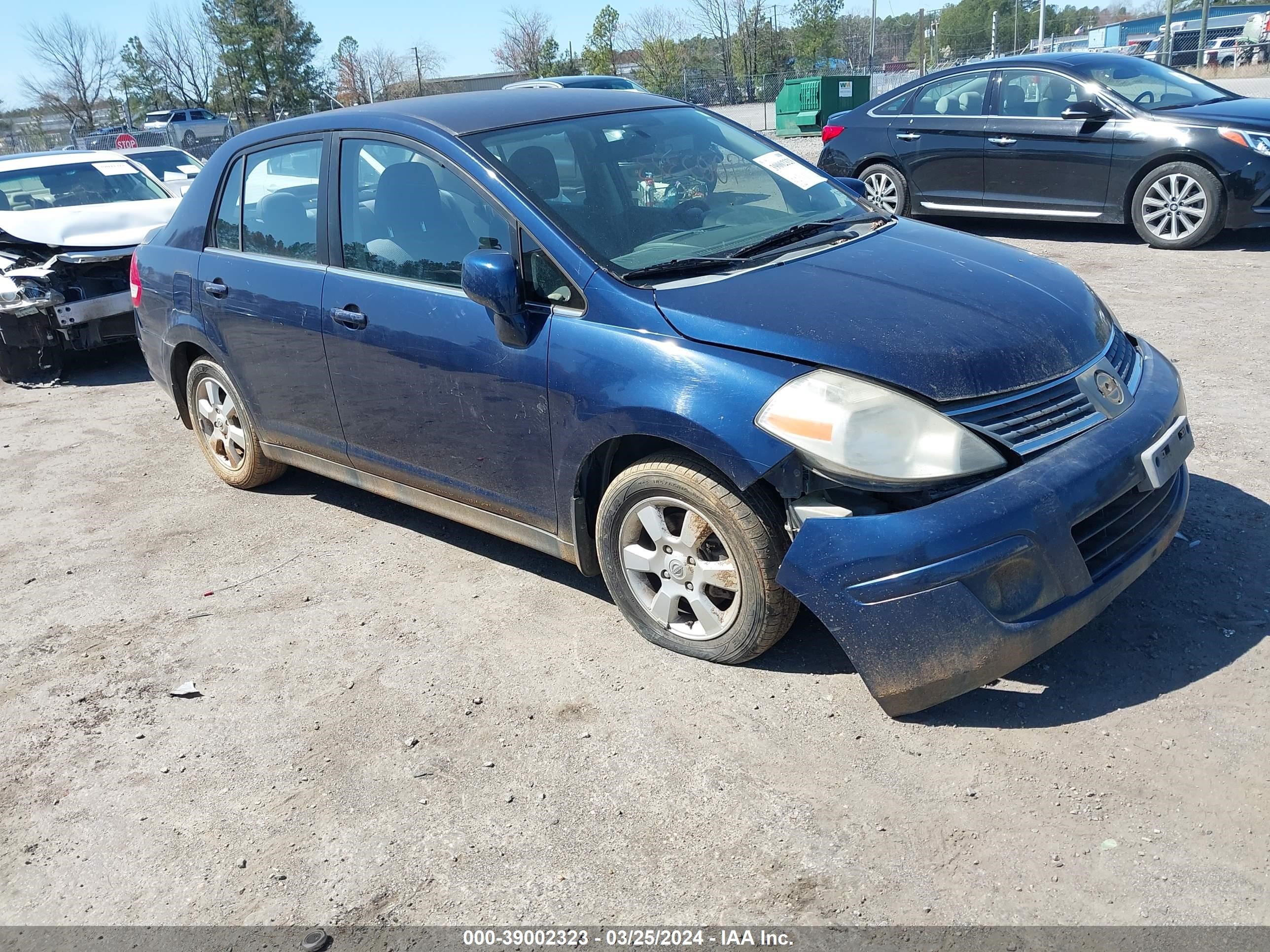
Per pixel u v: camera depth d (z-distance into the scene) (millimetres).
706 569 3277
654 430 3156
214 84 54281
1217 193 8273
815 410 2863
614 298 3311
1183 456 3199
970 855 2527
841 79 22641
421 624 3924
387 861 2727
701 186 4012
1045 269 3654
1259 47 36438
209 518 5172
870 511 2855
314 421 4578
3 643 4121
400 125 4000
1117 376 3203
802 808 2742
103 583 4562
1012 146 9328
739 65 50688
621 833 2730
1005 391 2924
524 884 2600
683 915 2451
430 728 3273
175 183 13023
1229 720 2891
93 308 7887
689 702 3240
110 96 59312
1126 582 3027
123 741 3393
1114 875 2426
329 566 4504
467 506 4055
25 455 6477
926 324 3047
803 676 3301
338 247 4227
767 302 3154
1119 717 2951
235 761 3219
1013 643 2787
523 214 3547
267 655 3822
